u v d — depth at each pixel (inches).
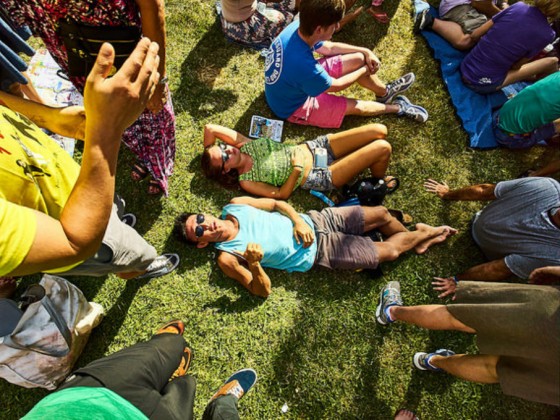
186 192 146.3
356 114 160.4
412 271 140.8
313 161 145.9
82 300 115.6
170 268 134.6
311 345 128.9
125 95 41.0
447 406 124.3
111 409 46.3
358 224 136.9
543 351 79.3
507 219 120.0
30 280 128.5
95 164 41.6
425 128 162.9
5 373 100.4
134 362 68.1
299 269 134.9
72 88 153.6
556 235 109.8
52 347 102.3
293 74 131.1
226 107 160.2
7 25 74.5
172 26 170.1
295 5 172.1
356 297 135.9
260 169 139.7
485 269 126.5
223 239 129.0
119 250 85.7
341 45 155.4
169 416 63.8
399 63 174.6
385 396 124.6
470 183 154.9
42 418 41.2
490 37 151.6
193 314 130.6
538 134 152.5
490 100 167.0
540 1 136.2
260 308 132.6
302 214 139.9
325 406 122.2
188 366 118.5
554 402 84.8
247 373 121.9
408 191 152.6
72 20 75.4
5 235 37.0
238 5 150.8
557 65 163.9
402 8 183.6
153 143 116.6
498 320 85.7
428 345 130.6
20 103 65.5
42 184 60.5
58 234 40.6
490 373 99.5
